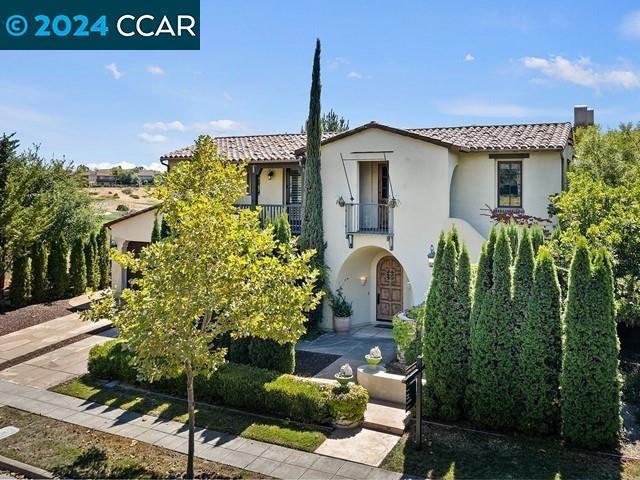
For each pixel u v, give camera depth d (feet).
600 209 40.73
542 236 43.29
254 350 41.06
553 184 55.98
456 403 33.45
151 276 25.59
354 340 55.42
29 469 28.55
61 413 36.58
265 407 35.63
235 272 26.96
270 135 79.87
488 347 31.94
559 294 31.04
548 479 26.08
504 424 31.71
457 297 33.68
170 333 24.98
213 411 36.40
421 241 55.88
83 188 110.52
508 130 63.31
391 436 32.04
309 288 29.76
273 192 70.08
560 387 30.19
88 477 27.63
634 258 37.45
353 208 59.36
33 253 71.46
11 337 55.57
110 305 28.78
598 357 28.68
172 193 30.07
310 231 59.16
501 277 31.94
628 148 66.74
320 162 59.72
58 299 73.46
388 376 37.50
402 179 56.65
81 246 77.25
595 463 27.61
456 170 59.88
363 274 63.21
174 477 27.55
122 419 35.40
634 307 35.60
